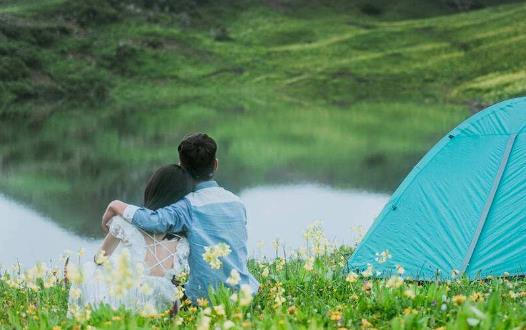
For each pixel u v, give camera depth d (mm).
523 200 8055
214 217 5621
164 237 5512
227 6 94188
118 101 63812
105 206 22344
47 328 4824
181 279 5289
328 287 6410
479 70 71812
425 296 5426
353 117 52469
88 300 5184
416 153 33938
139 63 75312
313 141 38938
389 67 75188
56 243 17297
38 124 48375
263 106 60219
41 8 82875
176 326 4656
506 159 8312
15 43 72625
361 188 24562
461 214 8258
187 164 5805
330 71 74500
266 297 5859
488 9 96688
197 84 71688
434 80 70688
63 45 75750
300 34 87750
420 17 97625
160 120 50594
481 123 8695
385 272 8117
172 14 89000
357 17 95375
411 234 8422
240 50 81500
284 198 22594
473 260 7934
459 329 4191
